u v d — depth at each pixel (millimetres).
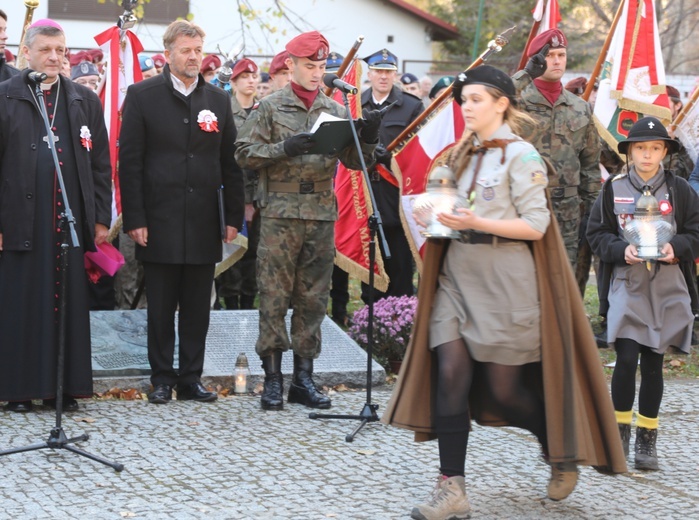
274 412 7465
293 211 7445
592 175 9172
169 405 7609
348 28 29281
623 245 6305
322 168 7480
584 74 23734
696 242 6320
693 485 6035
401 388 5363
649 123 6328
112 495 5582
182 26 7535
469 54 30156
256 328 8797
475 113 5168
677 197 6375
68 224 6352
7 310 7250
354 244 9906
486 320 5113
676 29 26625
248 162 7375
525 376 5359
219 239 7805
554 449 5117
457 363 5172
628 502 5688
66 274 6605
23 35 8609
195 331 7809
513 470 6191
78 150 7359
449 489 5160
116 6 26391
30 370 7250
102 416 7227
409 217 9641
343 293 10930
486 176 5152
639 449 6348
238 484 5820
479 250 5152
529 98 8828
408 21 29703
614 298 6410
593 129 9047
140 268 9648
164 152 7590
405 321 8914
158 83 7602
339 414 7348
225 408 7562
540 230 5070
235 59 11094
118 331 8352
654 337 6273
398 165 9680
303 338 7730
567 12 27172
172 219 7582
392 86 10586
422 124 9648
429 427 5387
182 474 5973
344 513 5379
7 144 7227
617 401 6371
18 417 7141
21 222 7207
